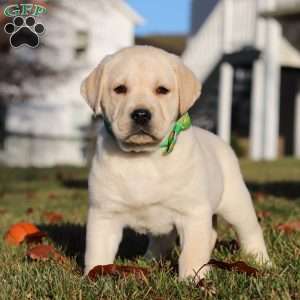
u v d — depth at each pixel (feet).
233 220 4.42
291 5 16.19
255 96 17.72
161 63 4.05
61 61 20.40
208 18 19.36
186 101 4.07
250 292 3.53
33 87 18.29
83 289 3.63
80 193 9.64
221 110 18.60
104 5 23.61
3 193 10.44
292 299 3.49
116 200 3.93
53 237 5.27
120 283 3.66
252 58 17.83
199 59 19.65
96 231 3.97
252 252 4.43
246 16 18.08
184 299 3.50
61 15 20.44
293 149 22.66
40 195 9.64
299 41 18.08
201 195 3.95
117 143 3.96
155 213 3.98
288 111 22.81
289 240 4.72
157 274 3.84
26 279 3.84
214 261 3.85
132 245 4.99
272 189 9.02
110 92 4.06
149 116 3.89
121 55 4.11
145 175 3.92
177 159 3.93
